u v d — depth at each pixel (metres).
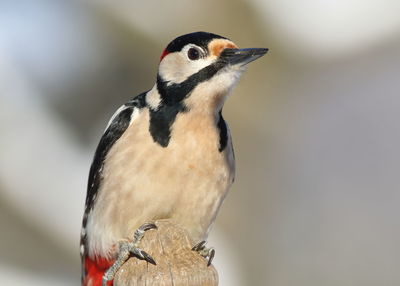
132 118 7.27
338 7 14.38
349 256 14.20
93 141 13.27
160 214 7.07
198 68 7.10
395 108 15.45
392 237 14.29
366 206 14.73
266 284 13.68
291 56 14.61
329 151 15.27
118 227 7.14
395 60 14.87
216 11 13.85
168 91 7.15
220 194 7.32
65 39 13.98
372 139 15.37
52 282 11.87
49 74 13.65
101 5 13.80
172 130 7.00
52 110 13.37
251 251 13.75
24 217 12.11
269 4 14.14
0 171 12.25
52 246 12.12
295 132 14.91
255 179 14.27
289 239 14.20
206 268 5.24
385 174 15.04
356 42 14.57
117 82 13.77
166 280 5.15
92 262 7.54
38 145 12.59
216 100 7.10
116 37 13.77
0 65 13.48
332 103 15.51
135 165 7.00
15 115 12.83
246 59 7.10
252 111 14.45
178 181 6.98
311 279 14.02
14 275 11.80
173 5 13.70
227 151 7.29
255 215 14.06
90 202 7.60
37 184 12.29
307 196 14.72
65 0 14.16
